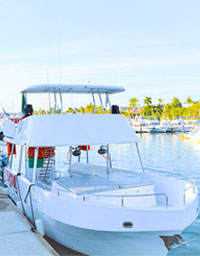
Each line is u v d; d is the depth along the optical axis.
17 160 20.47
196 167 19.97
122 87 8.13
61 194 6.30
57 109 7.84
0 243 5.67
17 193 8.46
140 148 34.72
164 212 5.27
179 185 6.55
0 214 7.36
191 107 108.12
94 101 8.50
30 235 6.08
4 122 10.16
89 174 7.62
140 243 5.63
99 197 5.88
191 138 45.53
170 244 5.88
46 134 6.75
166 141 45.75
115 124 7.38
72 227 5.78
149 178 7.41
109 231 5.36
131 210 5.26
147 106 115.75
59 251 6.55
